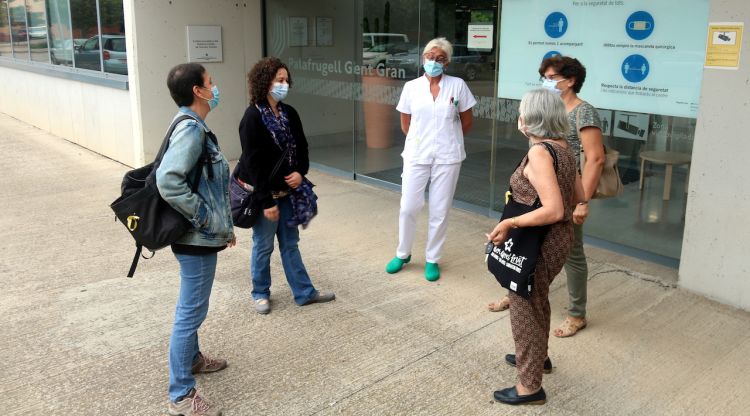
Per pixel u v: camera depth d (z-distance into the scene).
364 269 5.09
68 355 3.77
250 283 4.81
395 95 7.25
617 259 5.25
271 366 3.64
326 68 8.09
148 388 3.43
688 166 4.89
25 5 11.45
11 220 6.39
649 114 5.04
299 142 4.09
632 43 5.02
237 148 9.00
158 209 2.94
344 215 6.54
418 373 3.57
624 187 5.32
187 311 3.10
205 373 3.56
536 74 5.75
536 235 2.97
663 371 3.56
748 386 3.41
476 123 6.44
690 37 4.70
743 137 4.01
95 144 9.74
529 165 2.98
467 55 6.36
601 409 3.23
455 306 4.41
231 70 8.69
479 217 6.51
